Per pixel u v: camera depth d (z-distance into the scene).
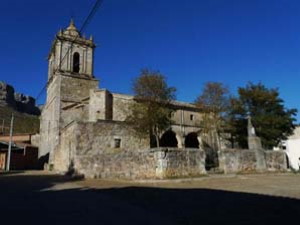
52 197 14.10
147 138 34.19
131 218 9.49
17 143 53.16
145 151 22.44
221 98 37.22
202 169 23.08
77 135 29.69
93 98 39.62
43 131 50.12
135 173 22.72
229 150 26.11
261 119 34.06
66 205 11.83
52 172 33.12
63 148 33.25
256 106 35.78
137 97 34.34
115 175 23.81
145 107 33.47
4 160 47.56
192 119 44.53
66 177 25.72
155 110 33.50
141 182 20.53
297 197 13.40
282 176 24.50
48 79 51.41
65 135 32.97
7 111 96.75
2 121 82.94
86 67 48.66
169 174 21.38
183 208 11.16
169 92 35.00
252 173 26.03
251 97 35.62
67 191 16.53
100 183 20.58
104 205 11.90
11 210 10.66
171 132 42.22
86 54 49.16
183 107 43.91
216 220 9.16
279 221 8.89
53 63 49.88
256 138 28.53
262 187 17.14
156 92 34.19
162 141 42.25
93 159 25.38
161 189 16.64
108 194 15.20
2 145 47.97
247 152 27.14
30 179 23.94
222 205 11.61
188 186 17.92
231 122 36.50
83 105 44.12
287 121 34.22
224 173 24.56
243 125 35.84
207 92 37.56
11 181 22.22
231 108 36.53
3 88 136.62
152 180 20.36
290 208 10.82
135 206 11.70
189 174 22.25
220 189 16.39
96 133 30.81
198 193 14.91
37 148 52.66
